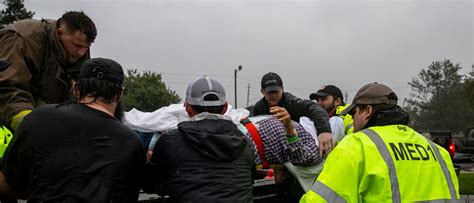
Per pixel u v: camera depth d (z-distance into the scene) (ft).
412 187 7.87
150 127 11.55
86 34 9.46
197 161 7.84
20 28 9.41
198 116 8.35
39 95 9.73
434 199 7.98
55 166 6.76
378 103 8.66
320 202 7.73
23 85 9.18
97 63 7.50
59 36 9.47
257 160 10.73
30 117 7.13
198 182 7.68
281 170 11.71
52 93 9.79
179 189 7.73
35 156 6.84
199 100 8.40
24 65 9.20
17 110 8.71
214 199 7.57
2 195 8.22
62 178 6.73
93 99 7.42
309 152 11.11
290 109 14.84
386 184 7.70
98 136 7.04
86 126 7.04
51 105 7.36
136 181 7.52
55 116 7.06
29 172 6.97
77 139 6.93
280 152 10.87
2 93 8.93
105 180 6.86
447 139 45.39
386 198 7.68
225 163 7.94
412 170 7.98
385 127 8.54
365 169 7.82
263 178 12.14
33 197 6.81
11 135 8.75
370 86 8.83
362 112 8.82
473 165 62.54
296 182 11.94
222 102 8.53
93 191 6.73
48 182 6.75
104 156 6.98
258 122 11.25
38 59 9.46
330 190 7.77
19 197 7.59
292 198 11.96
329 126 13.85
